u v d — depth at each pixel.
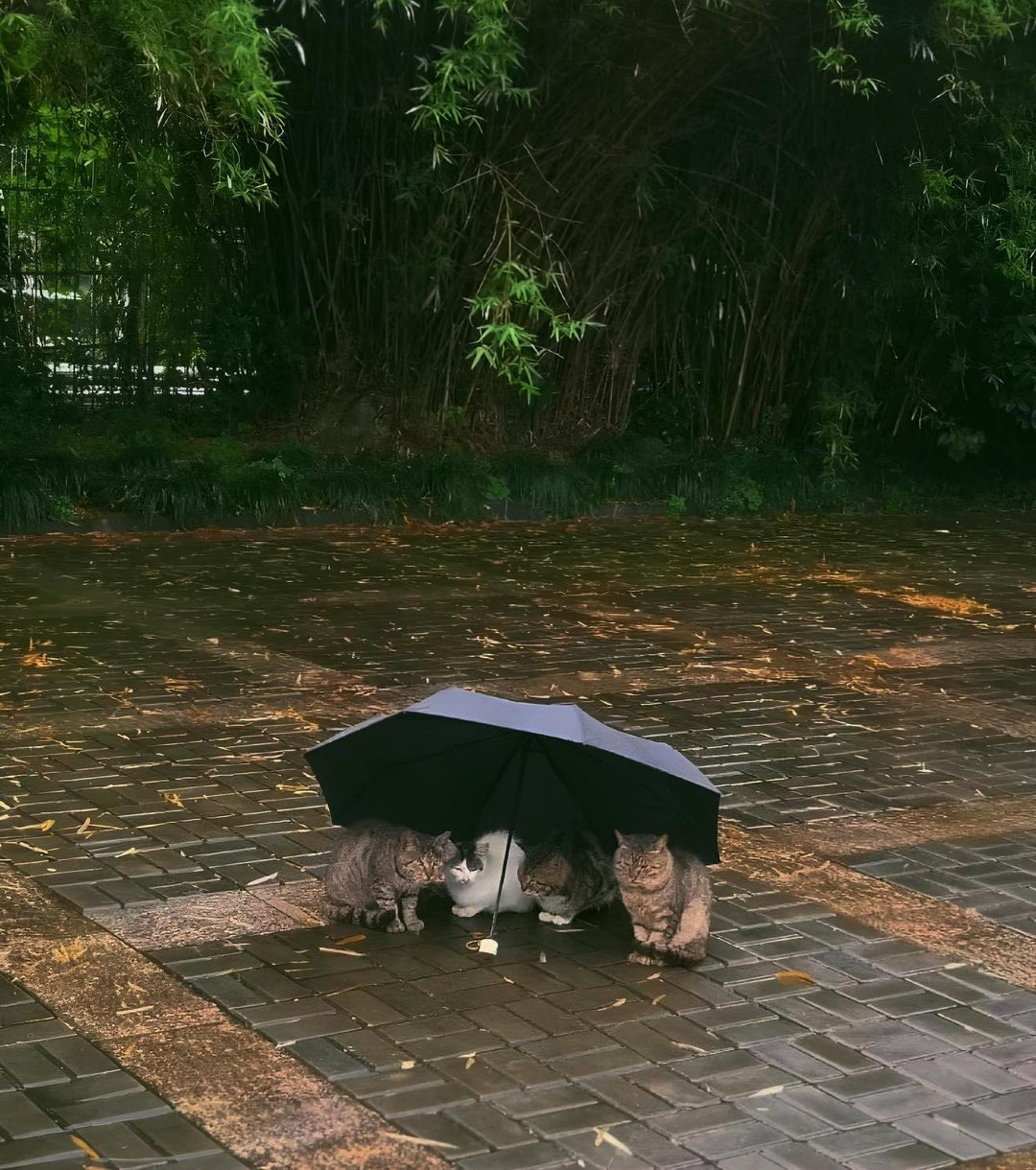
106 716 7.26
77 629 9.33
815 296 17.52
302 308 16.23
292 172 15.70
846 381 17.19
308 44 14.52
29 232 16.16
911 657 9.27
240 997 4.21
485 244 15.37
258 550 12.90
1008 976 4.52
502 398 16.58
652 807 4.55
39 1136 3.42
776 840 5.75
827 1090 3.77
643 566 12.68
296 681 8.12
